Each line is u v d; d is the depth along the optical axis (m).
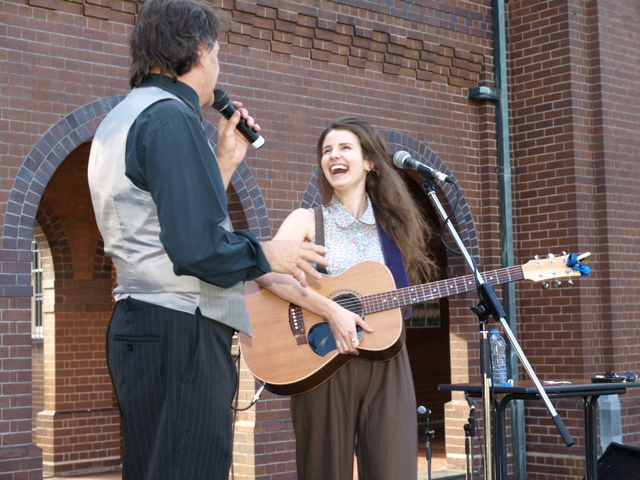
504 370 6.00
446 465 8.50
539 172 8.80
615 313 8.61
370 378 3.03
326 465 3.05
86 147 9.07
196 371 1.97
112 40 6.32
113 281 9.45
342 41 7.63
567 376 8.48
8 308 5.77
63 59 6.08
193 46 2.05
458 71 8.54
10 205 5.80
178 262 1.87
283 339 3.08
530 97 8.88
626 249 8.80
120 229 1.99
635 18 9.15
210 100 2.23
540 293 8.70
